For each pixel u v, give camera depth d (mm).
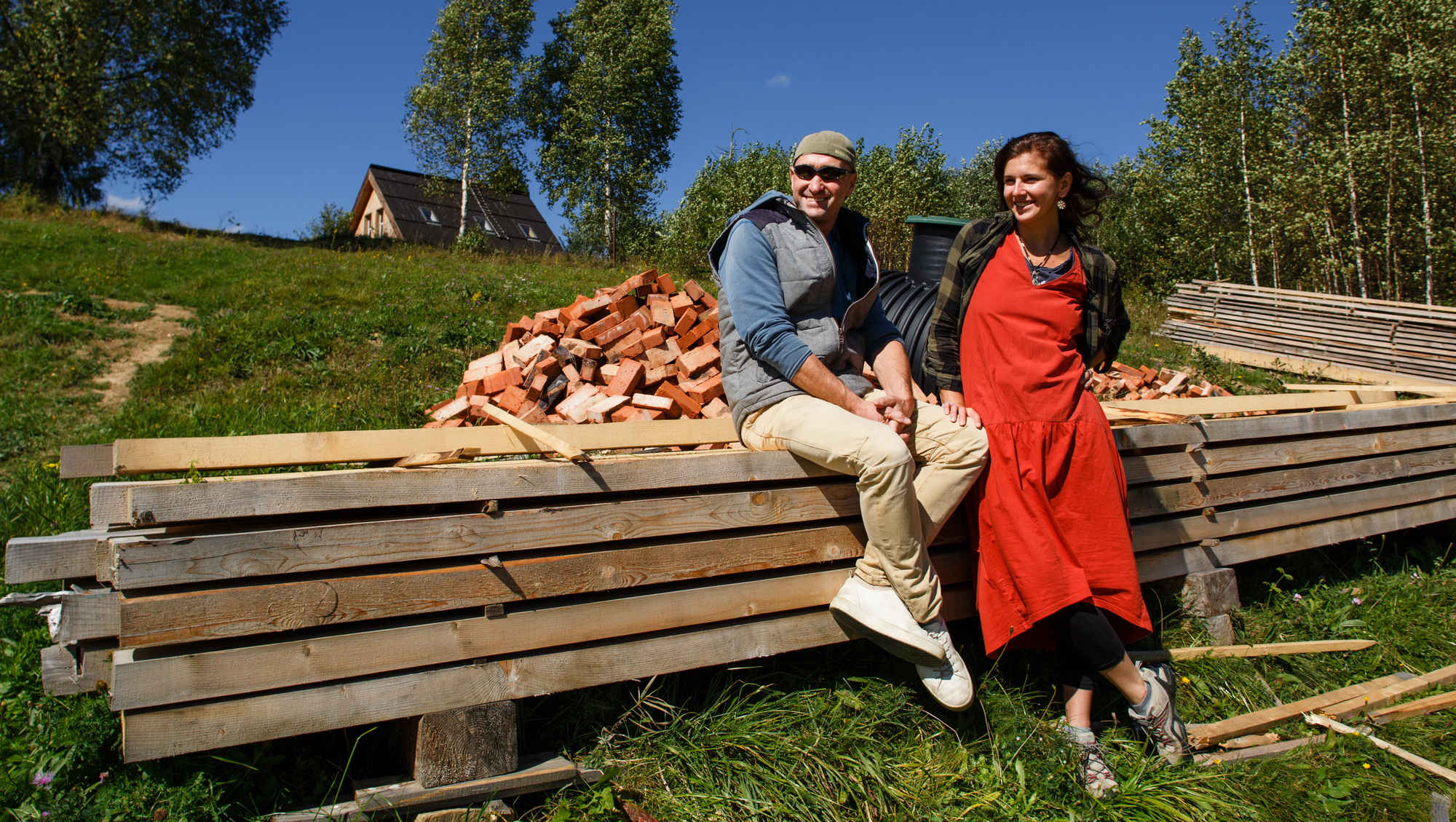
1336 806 2467
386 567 2064
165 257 9844
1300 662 3299
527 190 28156
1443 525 4773
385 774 2285
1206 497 3514
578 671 2254
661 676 2598
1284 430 3775
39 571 1931
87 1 19156
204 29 21094
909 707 2631
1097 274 2730
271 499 1915
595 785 2246
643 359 4660
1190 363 10352
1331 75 16438
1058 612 2527
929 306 4562
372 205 33125
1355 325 10781
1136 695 2562
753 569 2512
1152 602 3439
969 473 2592
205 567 1840
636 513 2332
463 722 2096
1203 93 18797
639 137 28016
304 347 6688
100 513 1837
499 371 4922
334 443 2307
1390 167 15531
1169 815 2344
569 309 5168
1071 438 2598
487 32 24891
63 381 5922
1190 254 19281
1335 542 4000
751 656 2516
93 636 1938
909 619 2436
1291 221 16672
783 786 2305
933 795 2367
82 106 19688
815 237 2600
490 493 2143
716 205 17422
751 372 2631
